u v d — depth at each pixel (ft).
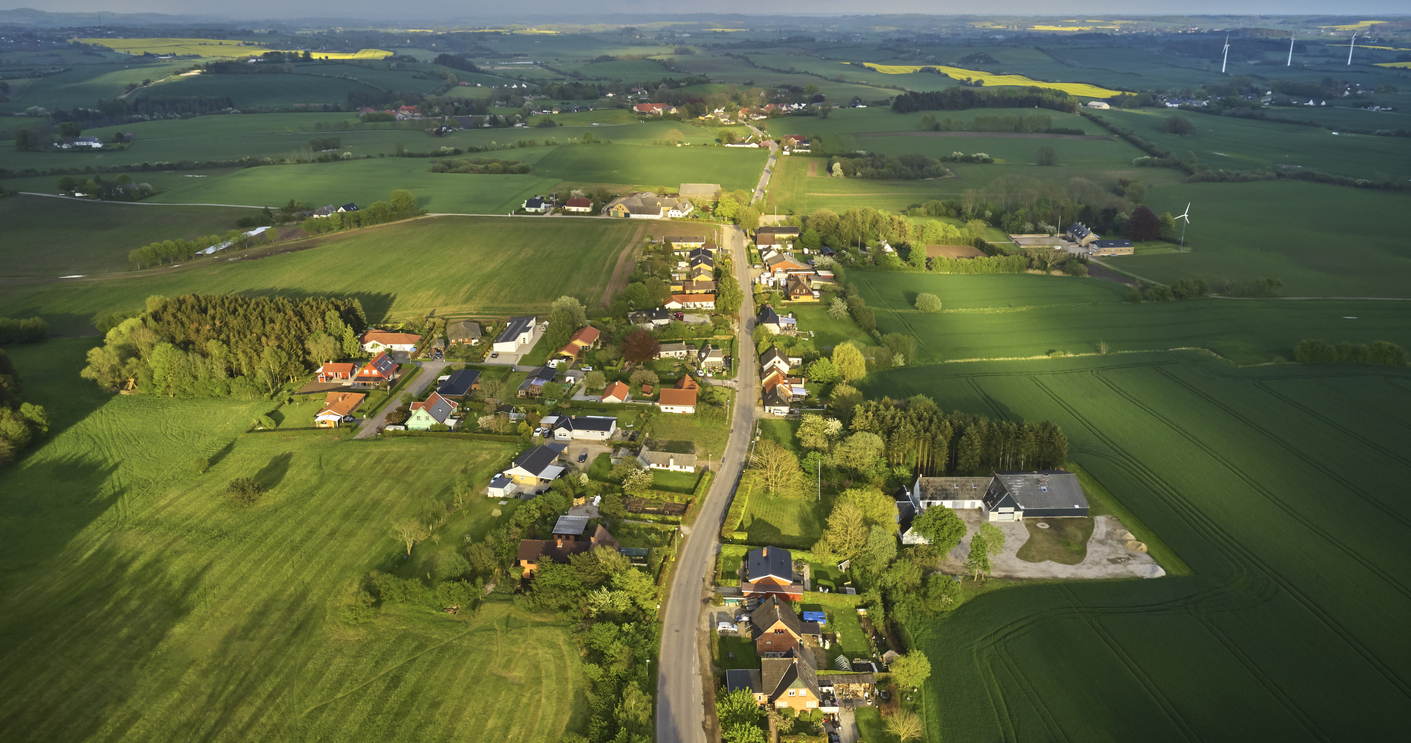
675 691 290.35
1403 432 463.42
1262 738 269.44
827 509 401.90
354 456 434.30
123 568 342.03
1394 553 360.28
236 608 319.68
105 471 417.49
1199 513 390.21
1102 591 340.39
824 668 303.07
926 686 295.69
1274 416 483.10
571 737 261.24
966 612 330.54
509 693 282.77
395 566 344.49
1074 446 450.71
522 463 412.77
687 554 364.79
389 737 264.52
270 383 508.12
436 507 383.65
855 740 274.98
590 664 289.53
